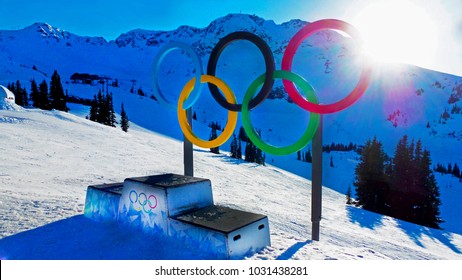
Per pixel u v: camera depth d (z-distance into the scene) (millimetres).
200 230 3893
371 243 8461
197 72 5402
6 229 4578
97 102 57125
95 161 15422
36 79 114812
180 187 4434
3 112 25000
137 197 4617
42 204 5973
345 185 87188
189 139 5754
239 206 10117
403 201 27859
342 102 4445
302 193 21094
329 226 10312
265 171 30328
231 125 5277
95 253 3850
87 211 5352
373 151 29047
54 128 22578
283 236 5406
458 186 101375
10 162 11961
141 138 29328
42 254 3818
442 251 14883
